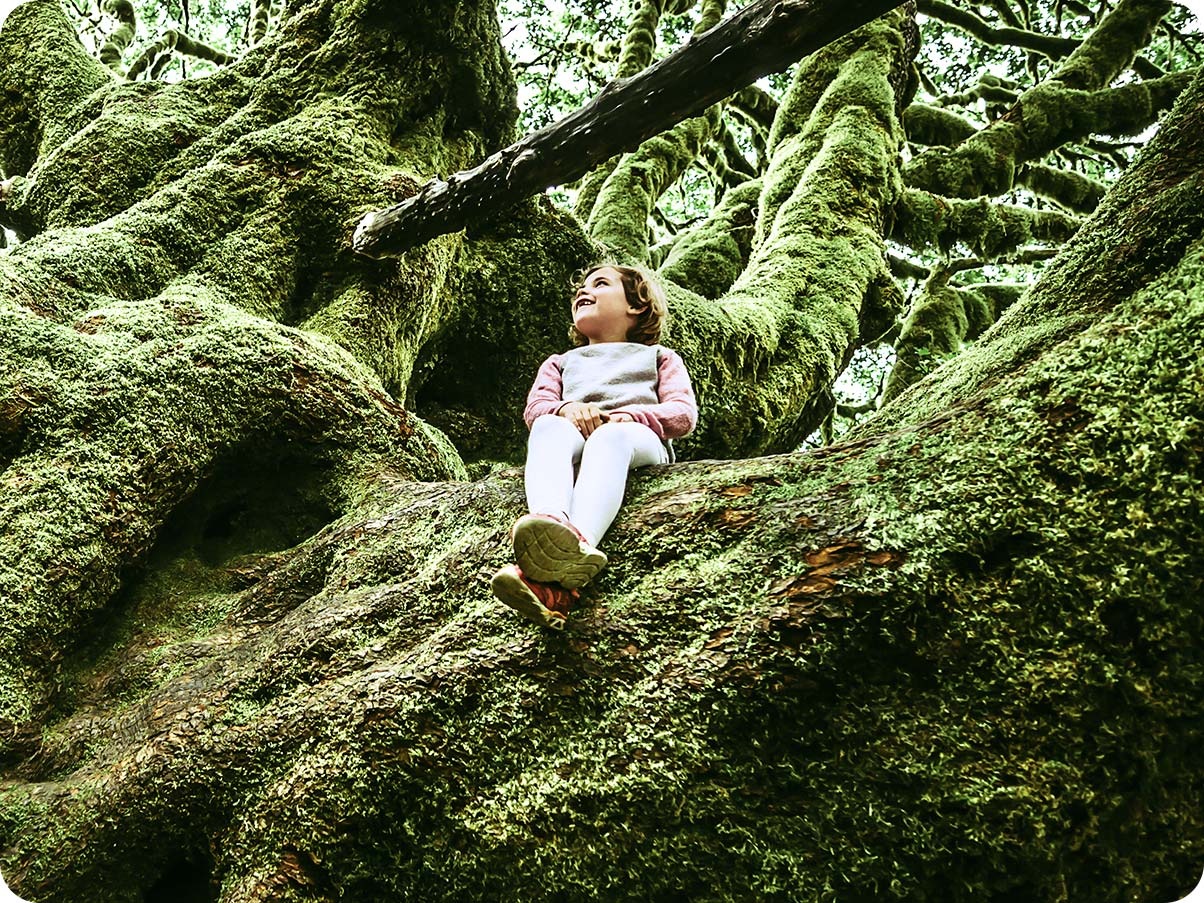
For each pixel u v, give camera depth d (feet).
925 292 31.07
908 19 30.37
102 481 10.83
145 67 32.53
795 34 10.15
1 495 10.52
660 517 7.99
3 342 11.50
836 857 6.70
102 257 14.15
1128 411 6.56
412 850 7.59
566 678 7.45
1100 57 29.25
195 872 8.72
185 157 16.85
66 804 8.74
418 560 9.44
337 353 13.73
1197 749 6.37
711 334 21.31
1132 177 10.37
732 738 6.88
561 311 19.44
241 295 14.82
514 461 19.40
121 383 11.56
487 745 7.53
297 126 16.75
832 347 23.86
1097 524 6.45
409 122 18.19
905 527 6.88
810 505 7.47
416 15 17.76
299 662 8.84
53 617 10.03
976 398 7.82
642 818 6.98
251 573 11.33
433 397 19.27
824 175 26.53
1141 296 7.30
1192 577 6.21
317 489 12.37
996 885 6.50
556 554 7.08
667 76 11.18
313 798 7.76
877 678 6.71
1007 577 6.59
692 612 7.29
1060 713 6.38
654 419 8.98
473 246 18.76
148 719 9.18
